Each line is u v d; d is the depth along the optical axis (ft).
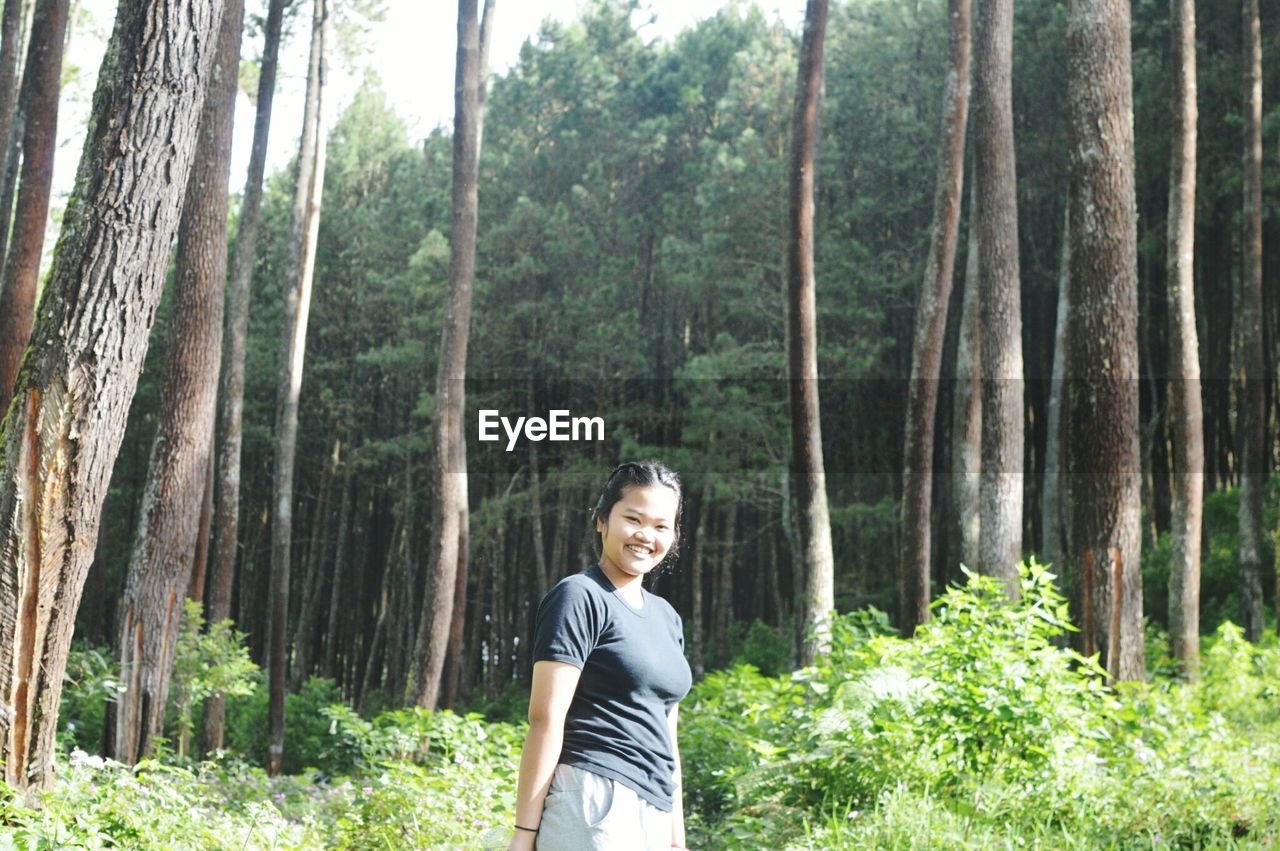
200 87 20.12
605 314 102.83
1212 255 81.76
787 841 21.91
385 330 117.80
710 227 96.02
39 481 19.08
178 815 21.35
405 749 31.48
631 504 11.91
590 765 11.35
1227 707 39.37
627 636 11.65
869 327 93.40
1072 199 33.06
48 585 19.19
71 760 22.82
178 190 20.03
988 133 43.01
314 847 23.65
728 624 109.81
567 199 113.91
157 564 35.01
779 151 102.68
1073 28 33.24
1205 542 79.15
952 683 24.68
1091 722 25.36
